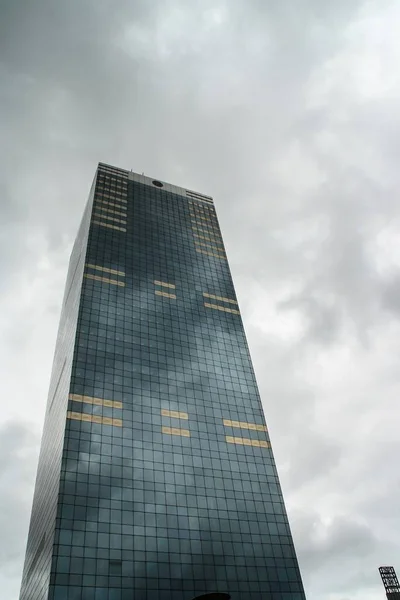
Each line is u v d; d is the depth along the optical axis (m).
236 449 98.38
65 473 78.75
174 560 76.56
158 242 138.75
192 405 101.62
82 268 121.50
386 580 125.50
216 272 140.25
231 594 76.88
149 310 116.44
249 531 86.25
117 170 159.88
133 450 87.31
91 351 100.06
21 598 102.25
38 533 95.00
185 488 86.75
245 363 118.44
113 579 70.31
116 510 78.06
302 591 82.31
